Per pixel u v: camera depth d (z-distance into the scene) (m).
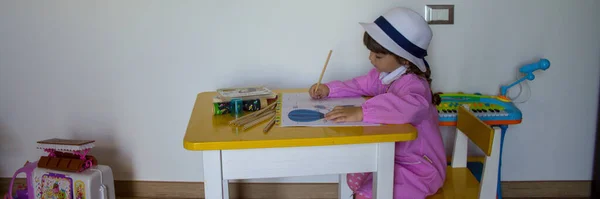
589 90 2.19
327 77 2.15
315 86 1.71
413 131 1.27
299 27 2.10
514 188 2.32
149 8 2.09
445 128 2.23
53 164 1.97
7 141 2.30
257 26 2.10
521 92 2.18
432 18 2.07
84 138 2.28
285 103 1.58
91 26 2.12
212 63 2.15
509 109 1.99
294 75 2.15
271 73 2.15
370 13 2.08
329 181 2.32
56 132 2.28
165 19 2.10
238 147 1.19
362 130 1.28
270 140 1.20
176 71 2.17
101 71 2.18
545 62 1.98
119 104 2.22
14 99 2.23
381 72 1.67
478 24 2.09
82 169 1.95
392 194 1.32
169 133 2.27
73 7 2.11
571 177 2.31
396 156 1.52
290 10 2.08
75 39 2.14
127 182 2.34
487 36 2.11
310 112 1.45
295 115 1.42
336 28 2.10
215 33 2.11
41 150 2.32
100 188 1.97
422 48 1.55
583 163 2.29
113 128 2.26
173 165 2.31
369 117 1.35
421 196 1.48
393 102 1.37
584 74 2.16
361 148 1.28
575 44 2.12
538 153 2.28
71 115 2.25
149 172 2.33
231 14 2.09
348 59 2.13
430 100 1.58
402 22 1.52
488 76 2.15
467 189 1.61
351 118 1.35
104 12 2.11
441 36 2.10
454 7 2.07
